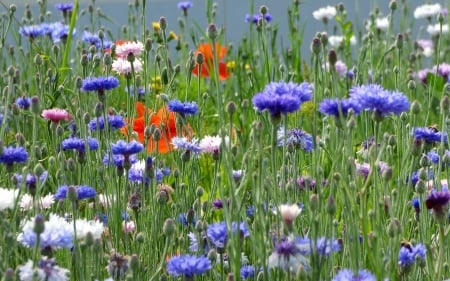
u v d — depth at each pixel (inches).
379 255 88.7
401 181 97.1
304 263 89.0
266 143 106.3
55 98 113.2
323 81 106.3
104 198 101.3
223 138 89.4
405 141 103.0
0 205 91.5
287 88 90.9
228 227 89.4
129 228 100.2
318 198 91.0
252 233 91.3
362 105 89.4
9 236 90.9
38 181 92.3
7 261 90.9
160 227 99.4
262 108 89.1
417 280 94.4
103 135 106.8
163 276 93.0
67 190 93.7
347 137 90.9
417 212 99.1
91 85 103.5
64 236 89.4
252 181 90.0
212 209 103.8
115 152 98.1
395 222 89.1
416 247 92.8
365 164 101.6
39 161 101.8
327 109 91.0
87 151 101.4
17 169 105.4
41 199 97.7
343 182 89.5
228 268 95.9
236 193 89.7
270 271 92.0
